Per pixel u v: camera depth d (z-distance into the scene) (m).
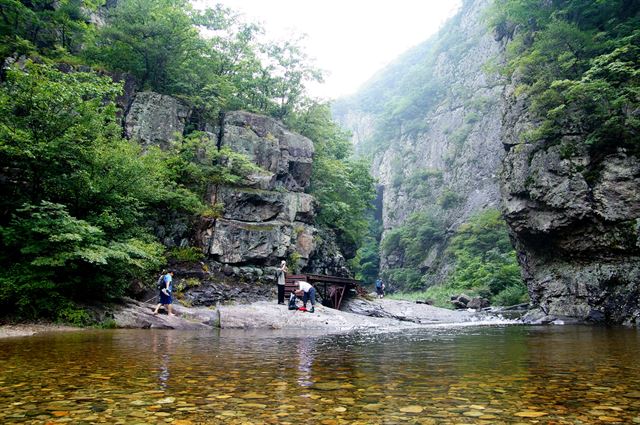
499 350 8.26
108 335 10.66
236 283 21.33
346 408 3.71
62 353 7.21
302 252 25.42
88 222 14.23
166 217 21.27
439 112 85.06
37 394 4.18
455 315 24.66
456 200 66.44
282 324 15.42
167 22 25.22
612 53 20.73
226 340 9.85
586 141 21.72
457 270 50.78
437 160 78.38
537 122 24.73
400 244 69.94
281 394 4.24
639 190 20.16
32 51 21.83
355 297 26.53
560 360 6.80
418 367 6.01
